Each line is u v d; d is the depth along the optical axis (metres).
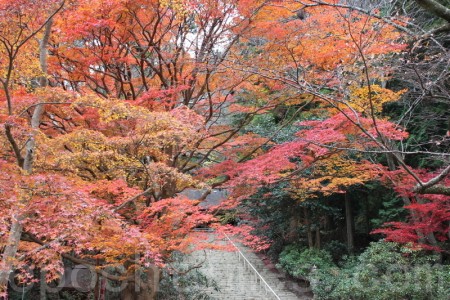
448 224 12.14
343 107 9.16
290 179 11.10
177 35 10.57
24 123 6.81
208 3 9.15
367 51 8.02
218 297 14.14
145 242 6.77
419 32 7.83
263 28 9.45
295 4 9.44
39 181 5.97
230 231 9.38
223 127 11.82
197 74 10.50
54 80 10.27
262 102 13.28
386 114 13.84
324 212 16.44
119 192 8.31
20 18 6.09
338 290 11.51
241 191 10.28
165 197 10.35
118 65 10.50
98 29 9.02
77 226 5.86
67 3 7.52
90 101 6.79
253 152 11.24
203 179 10.80
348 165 11.77
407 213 14.05
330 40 8.98
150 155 9.22
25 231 6.97
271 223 17.27
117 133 9.22
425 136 12.61
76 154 7.17
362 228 17.20
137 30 10.44
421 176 10.54
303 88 5.36
